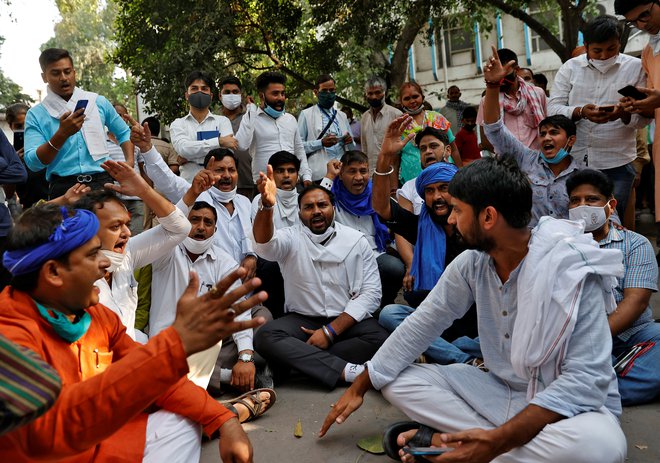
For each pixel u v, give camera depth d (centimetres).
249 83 1236
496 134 453
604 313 225
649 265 321
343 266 398
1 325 174
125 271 308
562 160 452
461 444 214
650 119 475
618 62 473
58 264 176
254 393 325
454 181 229
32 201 651
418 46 2066
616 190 497
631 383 311
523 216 221
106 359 210
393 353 266
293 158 496
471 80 2011
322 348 377
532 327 221
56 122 451
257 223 374
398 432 265
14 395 122
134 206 573
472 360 338
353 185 487
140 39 1251
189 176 562
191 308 154
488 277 245
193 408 219
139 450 204
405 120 411
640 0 417
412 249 463
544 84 775
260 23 1191
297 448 286
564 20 1059
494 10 1273
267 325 381
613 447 211
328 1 1126
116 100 2933
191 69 1061
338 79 1295
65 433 147
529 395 230
